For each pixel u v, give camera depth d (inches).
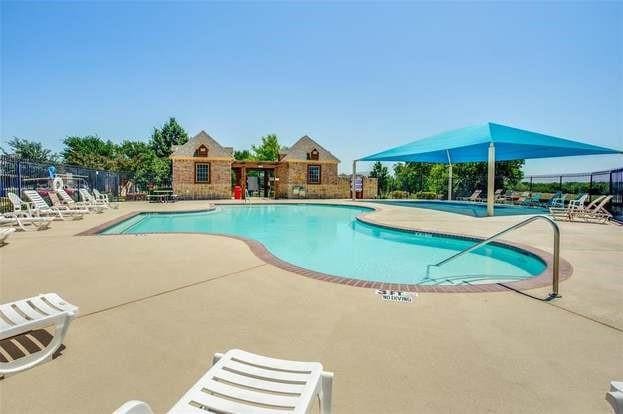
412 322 138.9
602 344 120.3
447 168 1222.3
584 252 279.0
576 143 618.2
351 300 164.4
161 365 103.7
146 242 307.4
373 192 1197.7
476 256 336.8
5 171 522.0
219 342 119.5
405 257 334.6
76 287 178.2
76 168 721.6
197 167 1005.2
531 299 167.5
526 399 88.9
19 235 339.9
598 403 87.3
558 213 546.0
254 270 215.8
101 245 292.8
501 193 950.4
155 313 145.3
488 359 109.5
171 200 940.0
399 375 99.9
